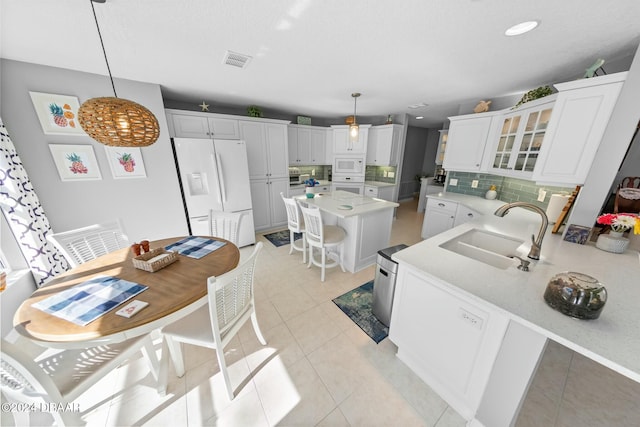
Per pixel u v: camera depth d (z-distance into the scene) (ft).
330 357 5.19
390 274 5.64
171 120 9.53
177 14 4.11
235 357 5.19
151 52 5.64
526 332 2.89
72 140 7.03
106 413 4.07
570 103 5.31
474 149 9.64
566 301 2.77
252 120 11.59
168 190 9.05
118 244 6.15
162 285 4.06
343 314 6.60
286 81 7.88
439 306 4.00
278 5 3.89
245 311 4.83
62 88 6.70
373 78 7.50
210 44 5.24
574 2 3.66
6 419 3.54
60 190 7.06
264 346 5.49
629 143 4.50
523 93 8.84
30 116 6.39
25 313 3.31
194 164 9.28
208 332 4.16
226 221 7.46
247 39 5.02
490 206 8.82
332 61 6.17
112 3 3.76
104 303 3.55
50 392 2.85
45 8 3.87
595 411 4.05
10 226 6.07
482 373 3.54
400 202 21.61
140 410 4.11
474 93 9.12
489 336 3.34
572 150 5.40
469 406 3.84
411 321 4.60
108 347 3.83
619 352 2.26
